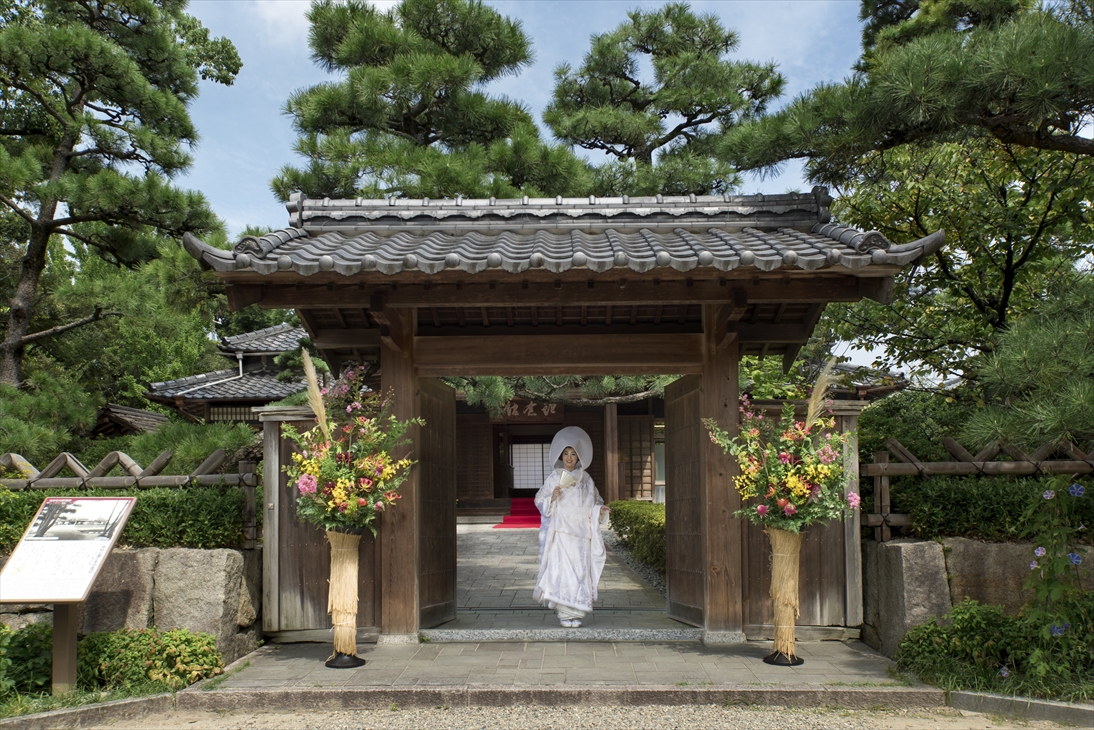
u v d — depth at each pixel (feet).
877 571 17.33
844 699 13.96
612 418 57.77
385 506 17.21
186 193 33.47
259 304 15.90
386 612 17.95
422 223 18.79
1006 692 13.52
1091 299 14.74
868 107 18.02
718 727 12.99
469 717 13.64
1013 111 17.33
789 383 32.63
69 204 32.37
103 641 15.12
